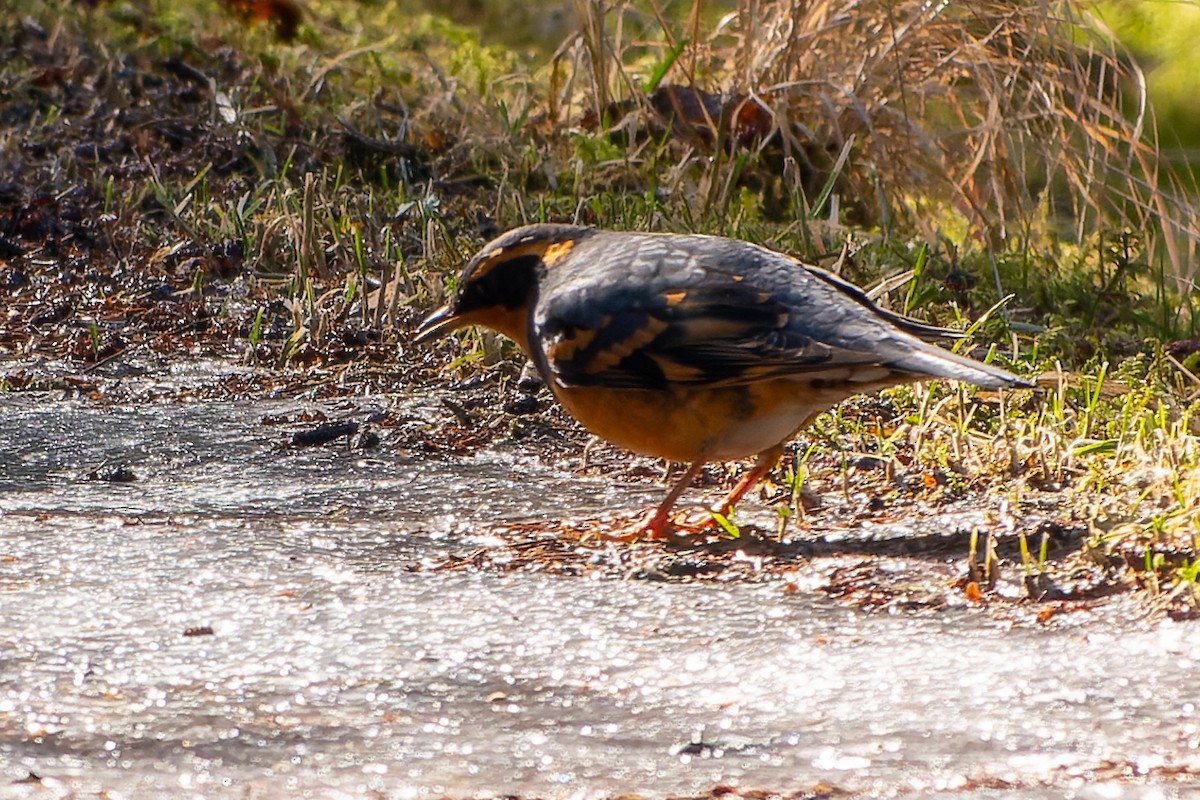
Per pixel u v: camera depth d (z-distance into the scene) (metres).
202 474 10.50
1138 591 8.02
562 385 9.37
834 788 5.99
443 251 14.77
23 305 13.91
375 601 8.09
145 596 8.11
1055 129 16.02
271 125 17.52
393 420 11.59
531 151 17.34
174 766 6.20
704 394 9.01
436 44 22.62
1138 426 10.38
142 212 15.72
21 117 17.50
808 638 7.61
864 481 10.17
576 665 7.28
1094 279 15.80
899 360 8.28
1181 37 22.73
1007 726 6.54
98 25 20.03
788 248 15.08
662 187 16.92
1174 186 17.08
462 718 6.70
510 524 9.59
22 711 6.69
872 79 16.83
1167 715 6.61
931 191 17.03
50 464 10.62
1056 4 16.34
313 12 22.72
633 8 18.14
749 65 17.31
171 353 13.06
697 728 6.58
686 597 8.19
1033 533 8.81
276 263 14.92
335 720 6.66
